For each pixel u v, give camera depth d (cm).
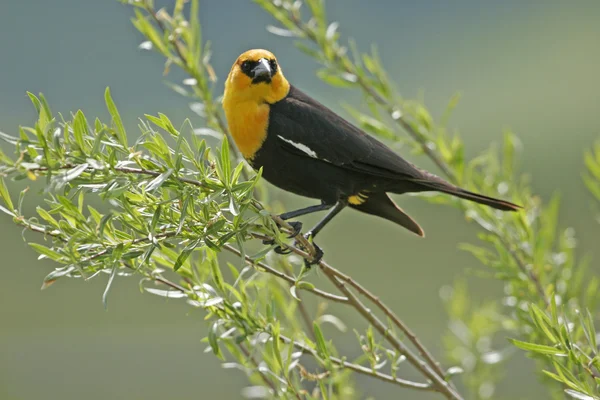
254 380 863
